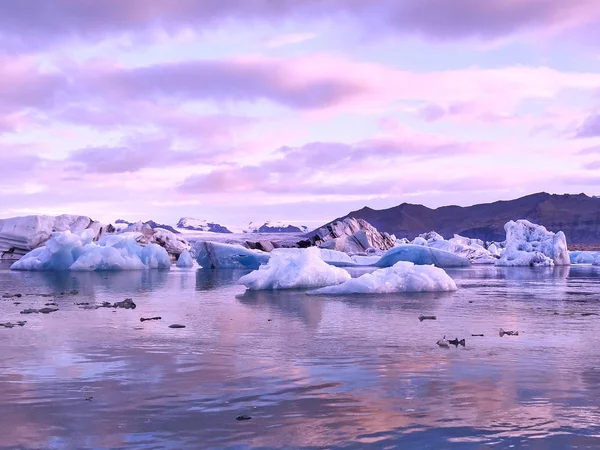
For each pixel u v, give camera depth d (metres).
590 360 11.63
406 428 7.37
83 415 7.94
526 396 8.86
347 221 77.31
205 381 9.86
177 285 32.56
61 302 23.27
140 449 6.68
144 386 9.52
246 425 7.49
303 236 147.12
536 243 63.44
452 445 6.77
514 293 27.55
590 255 69.94
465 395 8.92
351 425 7.49
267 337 14.59
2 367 11.00
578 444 6.79
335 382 9.78
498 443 6.83
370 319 18.02
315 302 22.98
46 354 12.30
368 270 50.69
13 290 29.06
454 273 46.88
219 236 155.00
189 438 7.02
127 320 17.80
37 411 8.13
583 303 22.91
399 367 10.97
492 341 14.00
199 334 15.03
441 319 18.02
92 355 12.20
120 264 48.88
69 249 47.88
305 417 7.82
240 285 32.56
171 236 70.50
